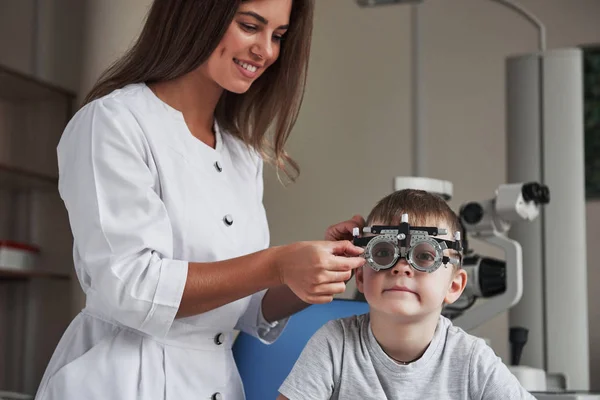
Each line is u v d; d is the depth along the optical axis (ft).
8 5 15.12
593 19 16.25
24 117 14.93
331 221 16.87
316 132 17.21
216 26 4.45
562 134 9.18
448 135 16.58
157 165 4.42
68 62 15.25
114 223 4.10
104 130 4.26
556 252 9.02
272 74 5.13
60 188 4.41
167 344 4.43
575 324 8.89
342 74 17.22
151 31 4.71
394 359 4.47
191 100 4.80
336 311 5.68
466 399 4.36
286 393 4.44
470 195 16.35
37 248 14.21
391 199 4.67
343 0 17.38
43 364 14.78
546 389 7.45
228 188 4.80
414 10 16.96
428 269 4.25
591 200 16.34
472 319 7.46
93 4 15.34
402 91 16.88
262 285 4.19
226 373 4.74
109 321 4.41
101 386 4.21
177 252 4.46
